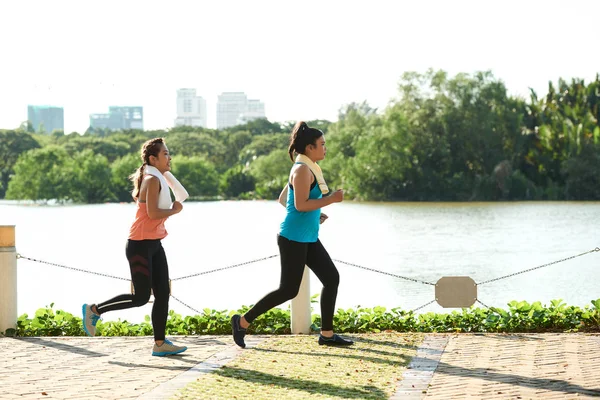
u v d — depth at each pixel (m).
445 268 25.36
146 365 7.17
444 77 91.62
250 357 7.41
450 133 90.94
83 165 119.25
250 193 118.50
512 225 48.19
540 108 96.06
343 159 101.00
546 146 91.38
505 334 8.30
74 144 146.88
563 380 6.18
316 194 7.65
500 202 87.25
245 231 46.94
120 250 33.97
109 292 19.61
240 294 18.84
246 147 149.12
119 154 147.38
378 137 92.38
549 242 35.25
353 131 109.44
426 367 6.80
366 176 92.44
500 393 5.83
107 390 6.20
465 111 90.50
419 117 91.38
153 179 7.36
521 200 89.12
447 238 38.53
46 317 9.47
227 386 6.26
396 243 35.84
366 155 92.50
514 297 17.34
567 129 90.12
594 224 48.38
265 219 62.00
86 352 7.86
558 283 19.78
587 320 8.80
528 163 92.56
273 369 6.86
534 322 8.81
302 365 7.00
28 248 35.28
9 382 6.54
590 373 6.39
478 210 69.75
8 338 8.74
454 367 6.78
